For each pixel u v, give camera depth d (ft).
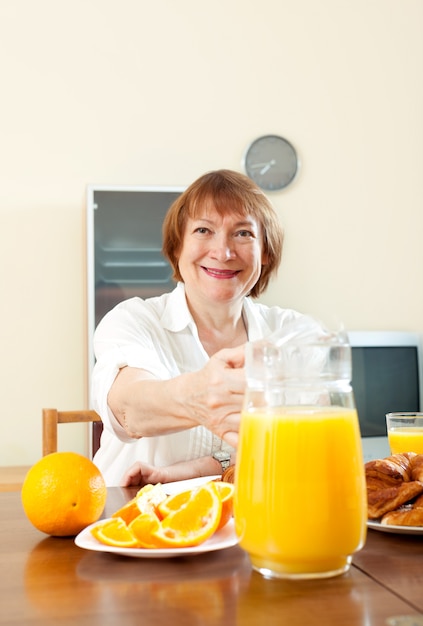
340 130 11.30
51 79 10.60
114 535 2.59
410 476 2.98
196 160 10.89
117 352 4.18
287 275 11.02
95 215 9.57
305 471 2.23
